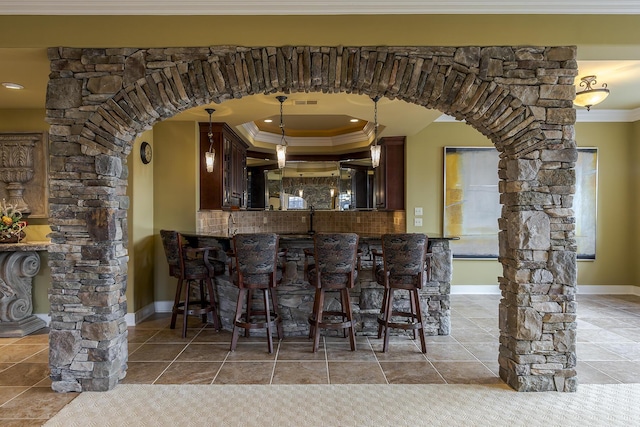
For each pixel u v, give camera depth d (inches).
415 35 112.2
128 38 111.7
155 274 198.1
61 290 112.4
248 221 271.1
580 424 96.3
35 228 173.0
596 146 235.0
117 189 116.8
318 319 142.6
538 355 113.0
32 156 171.5
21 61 121.0
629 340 156.6
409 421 97.3
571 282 112.4
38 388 114.7
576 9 110.6
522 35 111.7
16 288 164.1
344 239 138.9
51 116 111.9
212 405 104.4
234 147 230.5
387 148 238.2
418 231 234.8
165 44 112.0
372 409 102.7
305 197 282.4
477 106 112.3
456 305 211.0
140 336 160.9
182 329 165.6
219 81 112.3
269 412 101.0
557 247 112.6
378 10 111.4
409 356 139.3
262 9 111.2
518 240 112.5
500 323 122.0
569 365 113.0
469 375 123.5
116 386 115.2
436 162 235.5
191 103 116.7
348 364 132.0
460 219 235.1
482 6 110.6
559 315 112.5
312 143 278.2
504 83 111.7
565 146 112.0
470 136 235.1
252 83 113.0
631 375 124.1
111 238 113.0
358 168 272.4
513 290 115.0
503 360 119.7
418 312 142.6
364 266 163.0
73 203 112.7
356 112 182.4
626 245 236.1
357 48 112.3
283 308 162.4
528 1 109.7
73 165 112.3
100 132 112.1
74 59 111.8
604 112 231.0
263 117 191.6
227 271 171.0
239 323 142.9
